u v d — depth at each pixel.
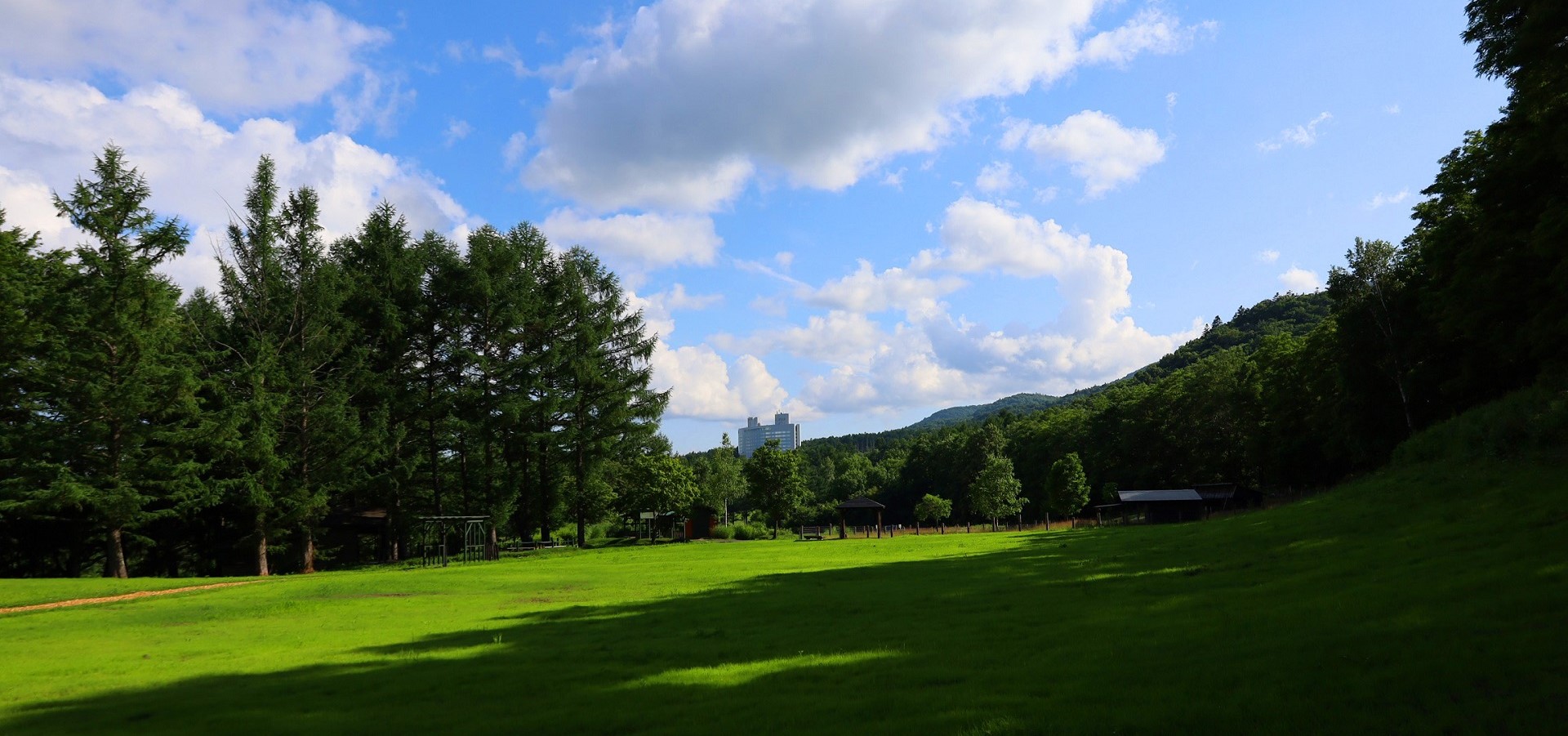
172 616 21.42
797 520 93.12
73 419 37.53
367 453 46.16
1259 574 16.23
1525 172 25.91
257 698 10.31
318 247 46.62
